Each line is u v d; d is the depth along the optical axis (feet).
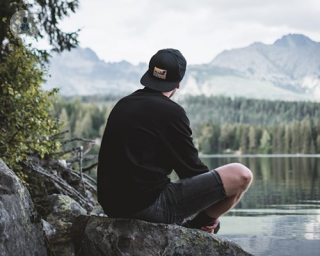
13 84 18.54
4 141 18.37
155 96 9.86
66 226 12.19
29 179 20.30
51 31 24.75
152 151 9.50
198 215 10.18
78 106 315.78
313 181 39.11
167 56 10.15
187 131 9.73
